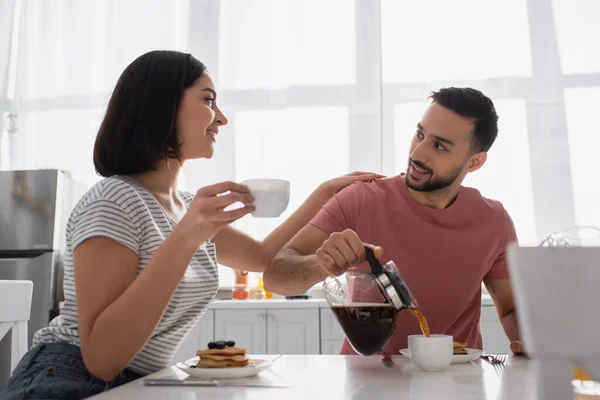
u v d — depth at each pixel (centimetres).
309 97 348
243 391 74
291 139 346
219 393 73
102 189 101
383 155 342
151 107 110
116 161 111
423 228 157
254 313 299
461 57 341
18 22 371
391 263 99
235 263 143
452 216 157
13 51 368
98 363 89
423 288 154
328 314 295
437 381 81
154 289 89
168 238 91
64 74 362
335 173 342
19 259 321
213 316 301
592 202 319
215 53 356
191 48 358
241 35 356
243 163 345
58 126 359
